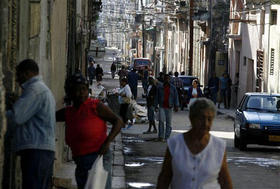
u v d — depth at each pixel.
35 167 11.86
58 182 17.88
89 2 50.56
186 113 56.12
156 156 27.23
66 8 23.42
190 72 75.00
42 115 11.81
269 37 55.34
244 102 31.80
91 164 12.60
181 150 9.27
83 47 39.09
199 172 9.20
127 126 40.47
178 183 9.28
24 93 11.70
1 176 11.64
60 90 21.36
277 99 31.70
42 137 11.85
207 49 85.12
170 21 121.50
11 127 12.07
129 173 22.64
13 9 13.18
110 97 39.25
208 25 81.00
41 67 16.45
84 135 12.55
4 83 12.55
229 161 26.09
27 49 14.88
